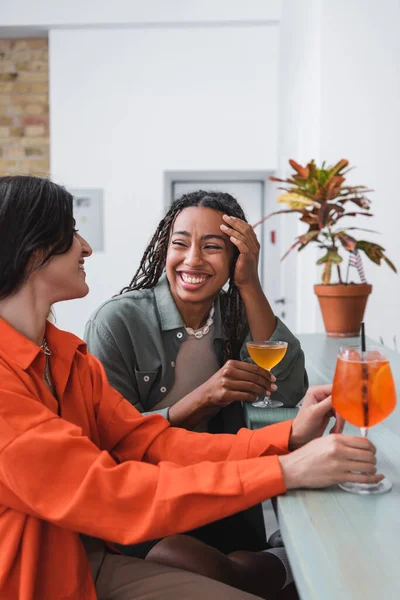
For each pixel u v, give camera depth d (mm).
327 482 905
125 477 917
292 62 4105
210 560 1198
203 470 931
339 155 3143
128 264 5105
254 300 1512
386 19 3096
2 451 874
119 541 897
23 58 5238
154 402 1499
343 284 2387
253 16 4840
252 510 1488
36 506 880
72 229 1018
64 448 900
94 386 1184
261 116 5031
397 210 3133
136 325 1463
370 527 783
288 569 1417
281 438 1091
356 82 3119
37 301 1011
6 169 5312
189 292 1455
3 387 913
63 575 926
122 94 5031
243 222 1475
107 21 4875
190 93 5027
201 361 1540
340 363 944
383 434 1172
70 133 5055
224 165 5062
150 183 5078
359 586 640
